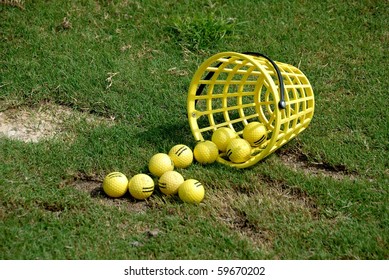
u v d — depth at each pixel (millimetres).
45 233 3801
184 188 4070
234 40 6289
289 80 4488
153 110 5246
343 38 6328
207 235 3840
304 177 4379
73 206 4074
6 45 5988
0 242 3705
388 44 6227
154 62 5906
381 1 6809
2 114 5199
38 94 5391
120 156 4613
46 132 4988
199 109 5273
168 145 4734
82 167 4480
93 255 3639
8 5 6520
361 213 4000
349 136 4914
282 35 6363
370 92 5516
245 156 4449
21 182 4250
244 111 5324
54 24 6344
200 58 6027
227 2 6824
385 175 4414
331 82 5695
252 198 4191
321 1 6852
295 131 4727
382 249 3680
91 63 5824
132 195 4148
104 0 6734
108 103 5305
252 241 3822
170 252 3695
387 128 4961
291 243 3758
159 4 6738
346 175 4488
